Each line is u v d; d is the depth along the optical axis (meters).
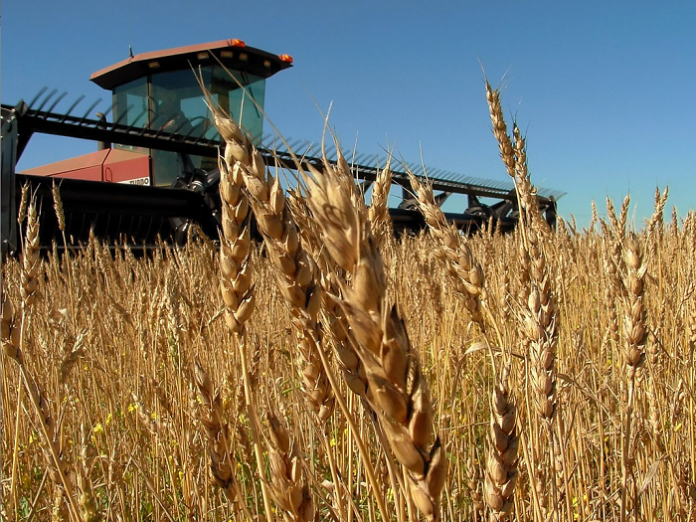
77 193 9.99
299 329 1.77
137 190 10.86
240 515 2.21
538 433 2.50
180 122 12.74
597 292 5.75
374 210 2.25
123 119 13.66
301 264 1.41
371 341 0.95
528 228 2.51
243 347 1.50
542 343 2.11
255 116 13.70
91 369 4.30
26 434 3.65
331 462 1.82
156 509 3.02
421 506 0.98
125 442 3.51
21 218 3.34
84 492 1.72
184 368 2.88
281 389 3.35
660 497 3.29
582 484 3.35
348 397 2.13
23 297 2.54
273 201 1.36
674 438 3.15
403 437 0.97
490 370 4.68
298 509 1.36
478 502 2.72
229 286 1.47
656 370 3.22
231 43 12.58
